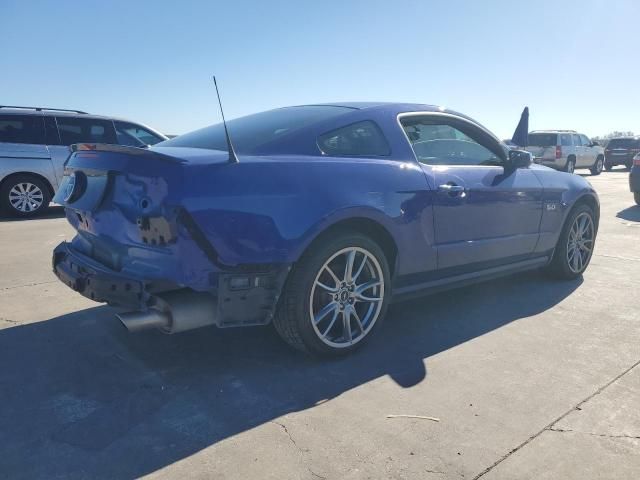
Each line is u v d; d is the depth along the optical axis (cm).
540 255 471
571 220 491
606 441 242
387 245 350
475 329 380
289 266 292
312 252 301
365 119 354
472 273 408
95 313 402
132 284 275
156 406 270
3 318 389
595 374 309
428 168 367
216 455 229
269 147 311
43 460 225
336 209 303
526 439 243
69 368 311
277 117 362
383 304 341
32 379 297
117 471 218
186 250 264
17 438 240
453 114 414
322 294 316
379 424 254
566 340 360
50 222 841
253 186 281
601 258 607
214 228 267
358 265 329
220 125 382
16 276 502
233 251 273
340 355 327
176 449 233
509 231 425
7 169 871
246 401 275
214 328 375
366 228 341
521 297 456
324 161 317
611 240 715
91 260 320
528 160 422
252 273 282
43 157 896
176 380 298
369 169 331
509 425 254
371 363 322
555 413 265
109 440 240
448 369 314
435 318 403
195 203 262
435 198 361
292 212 289
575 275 511
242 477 215
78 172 321
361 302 341
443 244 373
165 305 275
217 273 275
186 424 253
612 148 2564
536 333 373
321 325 319
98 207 300
